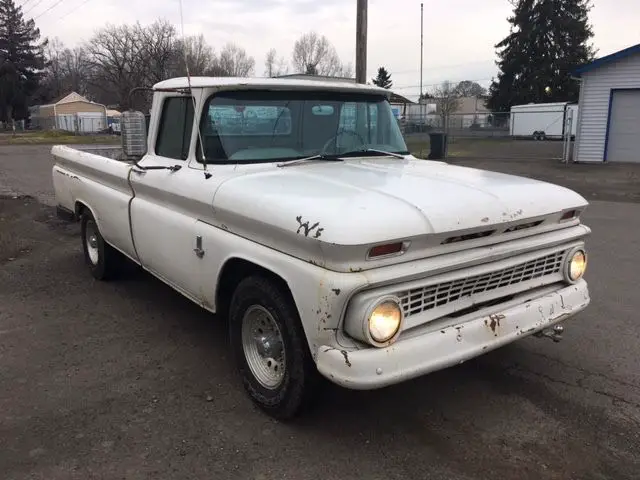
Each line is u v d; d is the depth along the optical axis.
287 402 3.20
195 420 3.39
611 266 6.70
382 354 2.70
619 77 19.17
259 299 3.25
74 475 2.89
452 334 2.91
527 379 3.89
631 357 4.22
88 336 4.62
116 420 3.39
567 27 51.06
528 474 2.90
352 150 4.46
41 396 3.66
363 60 15.18
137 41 52.25
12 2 77.69
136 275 6.21
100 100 88.12
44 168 19.34
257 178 3.55
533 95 51.62
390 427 3.32
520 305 3.27
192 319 4.97
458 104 56.97
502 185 3.47
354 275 2.66
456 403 3.58
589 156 20.12
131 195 4.75
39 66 80.75
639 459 3.02
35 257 7.03
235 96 3.97
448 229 2.85
